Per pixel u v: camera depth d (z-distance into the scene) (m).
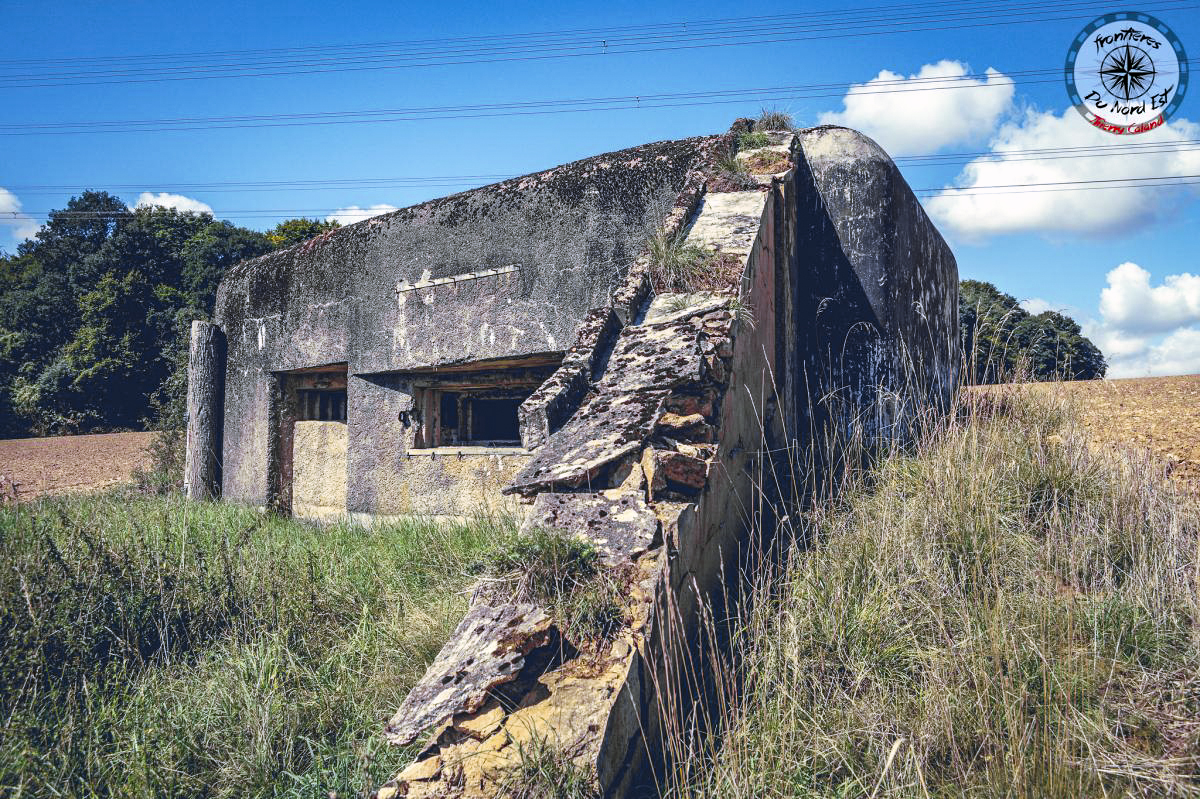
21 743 2.77
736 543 3.84
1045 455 4.42
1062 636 2.94
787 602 3.21
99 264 32.38
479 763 2.24
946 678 2.75
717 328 3.85
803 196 5.71
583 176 5.94
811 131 5.89
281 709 3.22
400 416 7.14
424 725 2.36
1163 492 4.05
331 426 8.12
